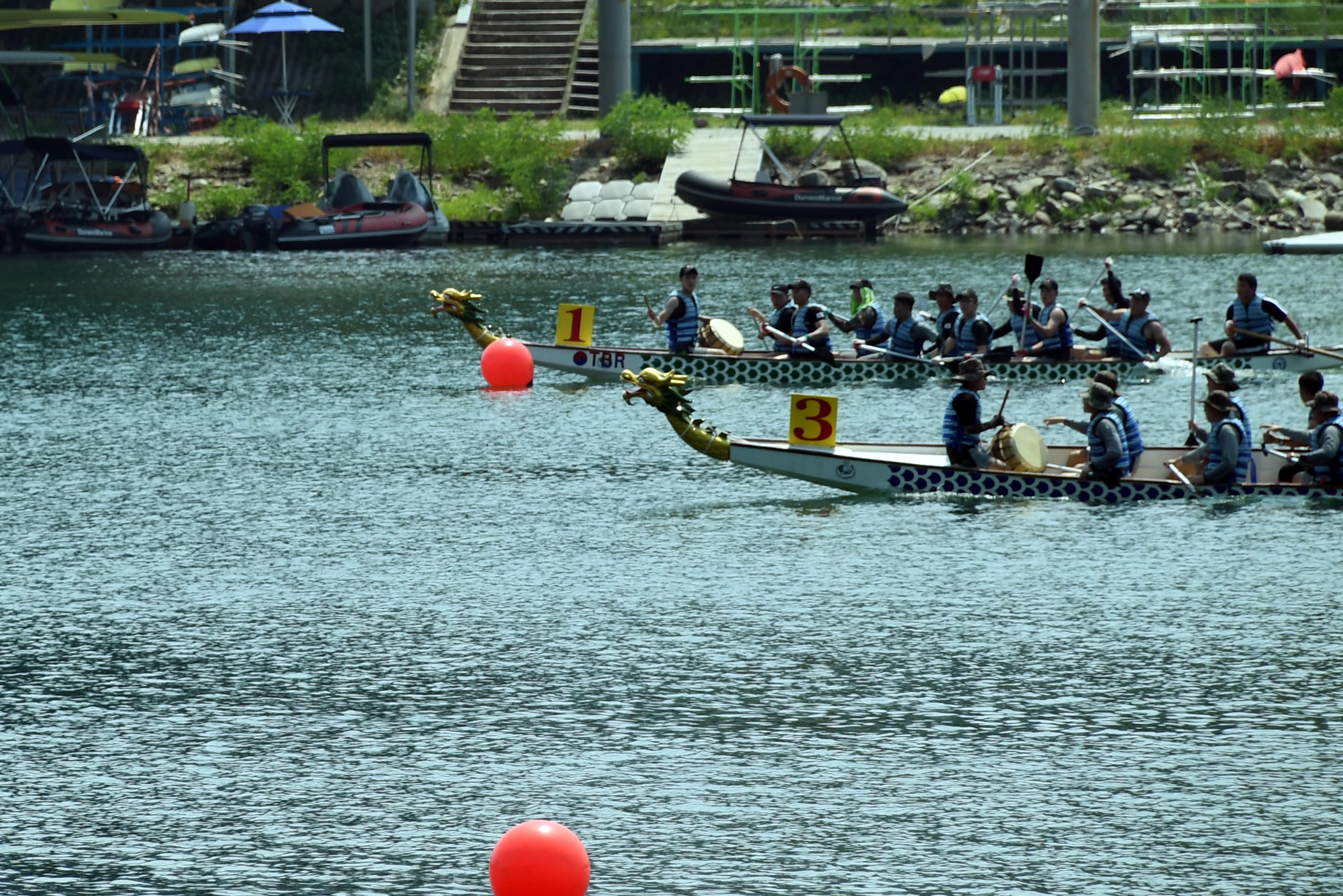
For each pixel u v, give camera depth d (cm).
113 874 3303
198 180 18912
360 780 3747
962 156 18912
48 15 17300
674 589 5209
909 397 8619
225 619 4934
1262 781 3703
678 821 3519
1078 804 3594
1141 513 6028
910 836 3444
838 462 6347
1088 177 18425
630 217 18088
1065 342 9081
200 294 13450
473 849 3403
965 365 6375
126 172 18675
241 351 10375
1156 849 3372
